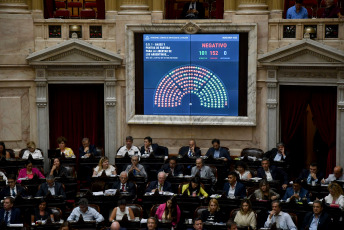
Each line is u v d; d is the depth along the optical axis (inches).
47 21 690.2
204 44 685.9
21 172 619.2
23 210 538.3
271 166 610.5
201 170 605.0
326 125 674.8
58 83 699.4
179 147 705.0
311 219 506.9
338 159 664.4
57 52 682.8
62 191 570.9
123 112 706.2
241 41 680.4
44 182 578.9
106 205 552.7
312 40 649.0
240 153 691.4
